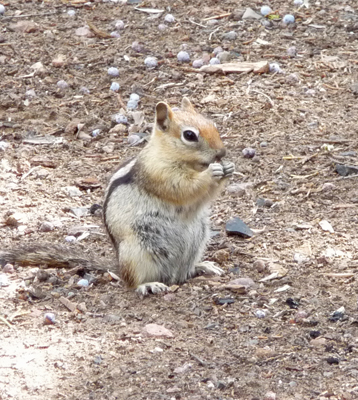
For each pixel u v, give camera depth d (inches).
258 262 447.8
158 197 427.5
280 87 682.8
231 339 375.2
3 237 489.4
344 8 818.8
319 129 621.9
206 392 333.7
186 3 836.6
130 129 629.9
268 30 778.2
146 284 427.8
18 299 416.5
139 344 371.2
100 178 565.9
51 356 361.4
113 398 330.3
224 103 660.7
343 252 461.1
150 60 722.8
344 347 366.6
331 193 534.3
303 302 407.8
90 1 847.7
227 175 427.2
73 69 723.4
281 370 348.8
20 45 762.8
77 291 426.9
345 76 697.6
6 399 330.6
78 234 495.5
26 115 657.6
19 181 558.6
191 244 442.9
